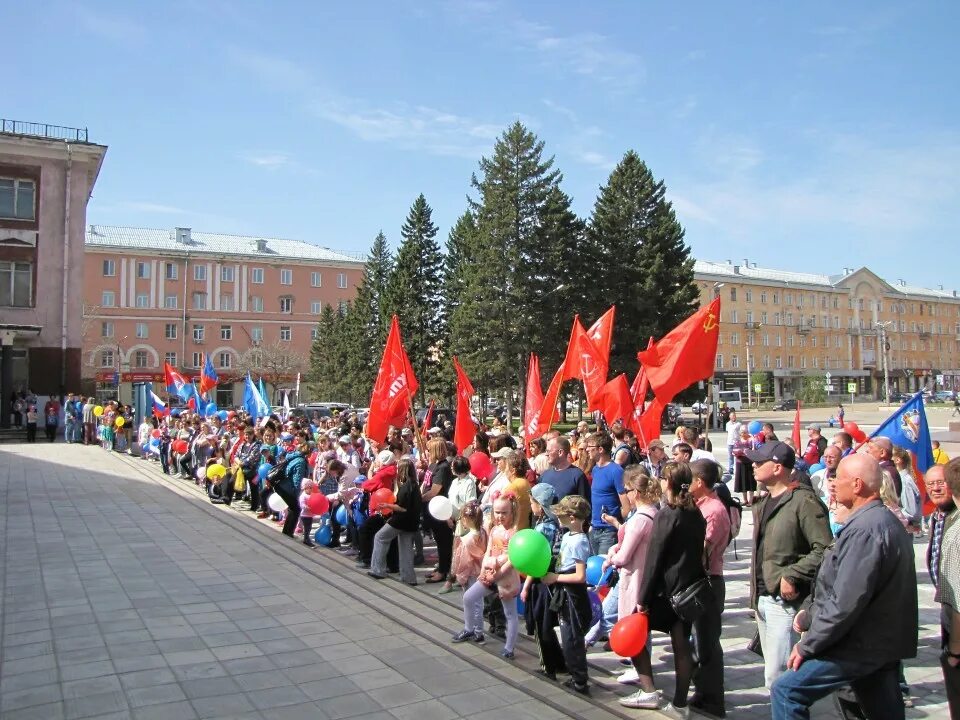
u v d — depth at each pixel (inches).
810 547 195.8
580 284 1806.1
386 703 222.8
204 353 3061.0
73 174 1467.8
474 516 304.3
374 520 405.4
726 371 3262.8
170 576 375.6
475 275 1790.1
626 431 455.5
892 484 235.6
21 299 1418.6
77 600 329.4
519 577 264.7
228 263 3120.1
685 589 209.2
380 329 2237.9
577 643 231.5
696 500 239.8
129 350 2920.8
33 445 1141.1
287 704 220.8
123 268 2947.8
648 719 212.7
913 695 236.1
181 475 813.9
